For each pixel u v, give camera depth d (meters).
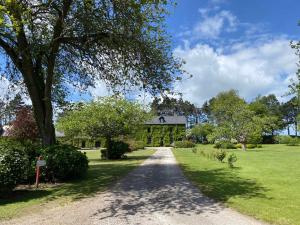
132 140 55.72
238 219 8.04
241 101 85.75
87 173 17.83
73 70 17.42
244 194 11.45
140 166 22.67
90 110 30.78
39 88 15.99
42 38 14.70
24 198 10.99
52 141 16.02
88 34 14.38
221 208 9.26
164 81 14.44
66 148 15.38
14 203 10.16
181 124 94.31
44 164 13.27
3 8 9.72
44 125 15.77
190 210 9.05
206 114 120.56
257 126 47.84
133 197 10.96
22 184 13.89
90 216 8.45
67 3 13.82
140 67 14.26
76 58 16.69
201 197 10.89
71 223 7.77
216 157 27.52
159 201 10.27
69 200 10.58
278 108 110.62
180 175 16.98
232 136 48.00
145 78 14.39
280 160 27.33
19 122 24.89
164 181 14.64
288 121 108.94
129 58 14.25
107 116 30.53
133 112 31.22
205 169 20.19
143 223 7.75
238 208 9.20
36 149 14.55
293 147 57.69
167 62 14.48
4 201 10.50
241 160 27.52
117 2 12.73
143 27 13.40
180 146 68.00
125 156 34.16
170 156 35.22
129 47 13.84
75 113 30.56
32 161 13.77
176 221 7.89
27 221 8.01
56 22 14.55
